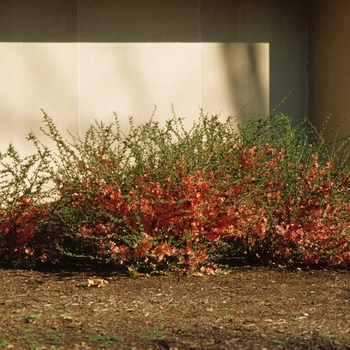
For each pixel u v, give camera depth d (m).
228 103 12.30
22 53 11.56
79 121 11.74
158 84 12.02
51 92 11.65
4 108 11.50
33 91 11.59
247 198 6.75
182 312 5.29
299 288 6.12
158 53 12.02
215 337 4.64
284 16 12.55
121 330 4.79
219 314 5.23
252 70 12.41
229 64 12.31
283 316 5.18
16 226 7.10
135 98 11.94
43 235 7.20
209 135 7.27
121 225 6.73
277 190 7.13
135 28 11.92
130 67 11.91
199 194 6.40
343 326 4.93
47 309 5.34
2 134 11.48
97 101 11.80
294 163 7.21
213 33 12.23
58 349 4.37
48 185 10.65
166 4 12.02
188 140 7.28
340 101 11.74
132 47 11.91
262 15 12.44
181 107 12.10
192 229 6.50
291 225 6.98
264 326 4.91
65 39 11.70
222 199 6.59
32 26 11.58
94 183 6.96
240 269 6.96
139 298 5.69
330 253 6.94
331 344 4.51
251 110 12.41
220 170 6.74
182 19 12.09
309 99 12.66
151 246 6.38
